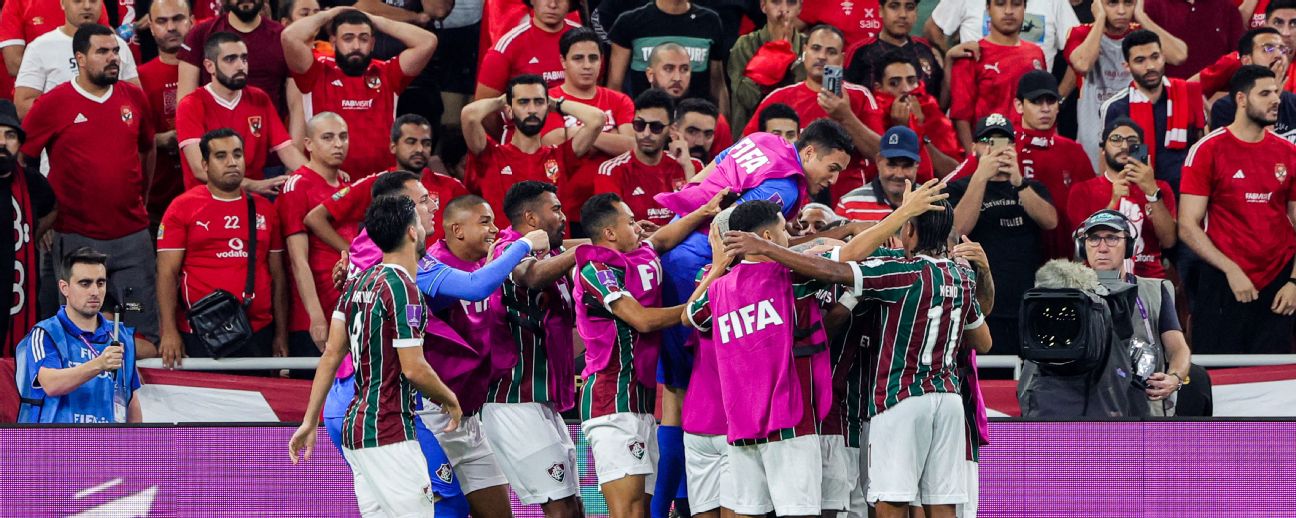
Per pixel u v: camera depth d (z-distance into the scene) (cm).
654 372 2080
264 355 2759
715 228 2023
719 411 2038
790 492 1948
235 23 2969
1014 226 2825
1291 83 3341
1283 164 2959
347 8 2997
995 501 2370
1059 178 3016
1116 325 2400
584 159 2917
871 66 3089
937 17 3394
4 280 2662
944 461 1977
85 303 2441
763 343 1956
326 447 2381
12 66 3127
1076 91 3344
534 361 2098
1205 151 2961
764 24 3391
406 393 1895
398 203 1889
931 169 3039
